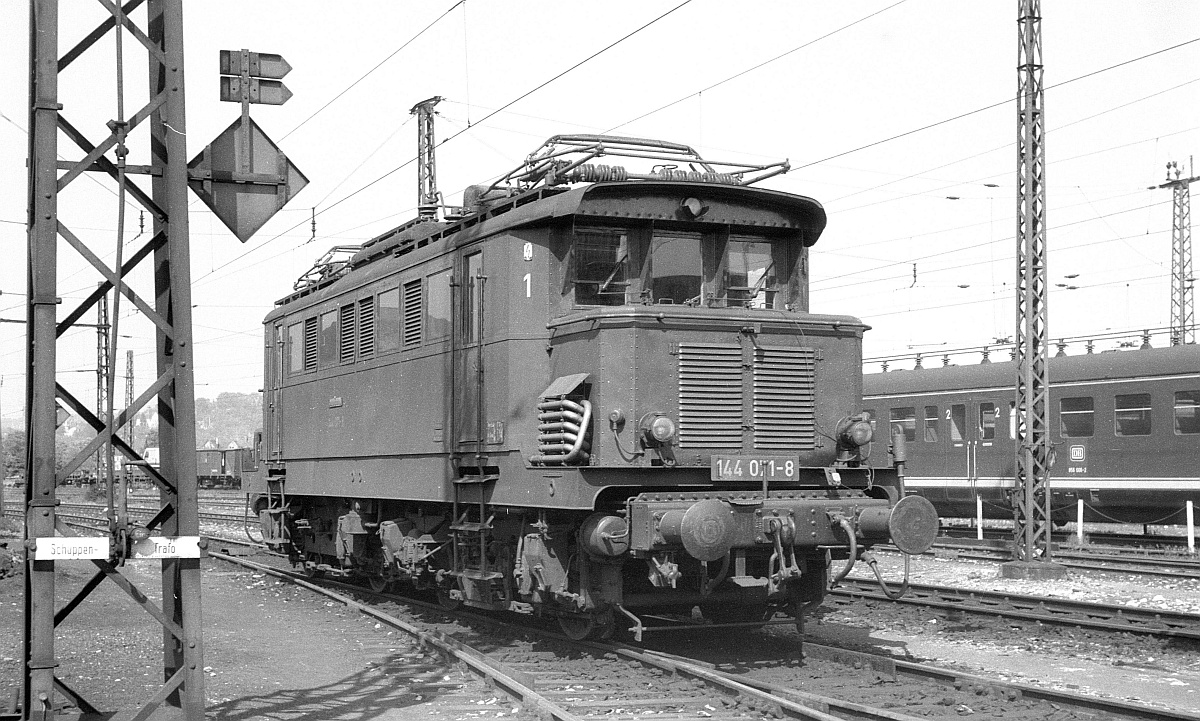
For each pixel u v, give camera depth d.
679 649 11.93
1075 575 20.09
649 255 11.95
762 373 11.48
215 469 66.56
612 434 10.95
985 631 13.58
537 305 11.89
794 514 10.91
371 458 15.61
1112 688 10.42
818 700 9.06
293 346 18.95
